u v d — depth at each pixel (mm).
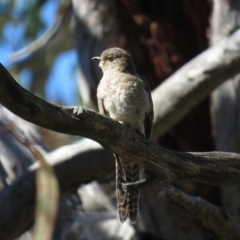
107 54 10953
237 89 13031
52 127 7375
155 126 12203
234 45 12203
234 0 13578
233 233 9094
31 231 12688
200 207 8836
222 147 13039
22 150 13672
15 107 7121
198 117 14641
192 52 14906
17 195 11656
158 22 14859
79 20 14742
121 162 9727
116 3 14656
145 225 12969
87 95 14203
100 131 7602
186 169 8164
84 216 13609
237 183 8406
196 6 14836
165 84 12344
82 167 11766
